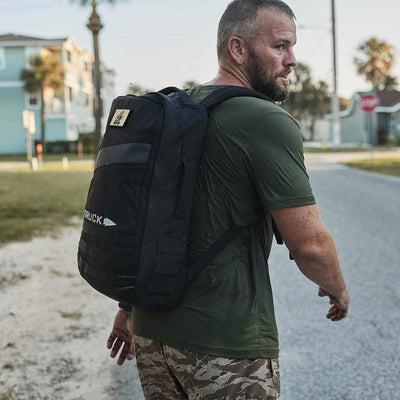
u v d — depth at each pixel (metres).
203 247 1.59
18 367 3.60
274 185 1.53
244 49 1.70
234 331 1.57
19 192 13.69
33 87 44.19
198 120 1.57
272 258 6.79
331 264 1.56
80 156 40.50
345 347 3.89
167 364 1.69
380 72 51.41
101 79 10.88
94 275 1.60
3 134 48.06
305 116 71.25
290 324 4.37
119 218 1.54
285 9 1.71
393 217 9.53
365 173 19.72
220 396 1.57
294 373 3.50
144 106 1.63
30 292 5.24
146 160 1.55
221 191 1.57
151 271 1.53
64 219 9.65
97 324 4.44
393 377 3.42
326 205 11.17
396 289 5.21
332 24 38.84
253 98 1.60
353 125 53.91
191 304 1.58
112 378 3.49
